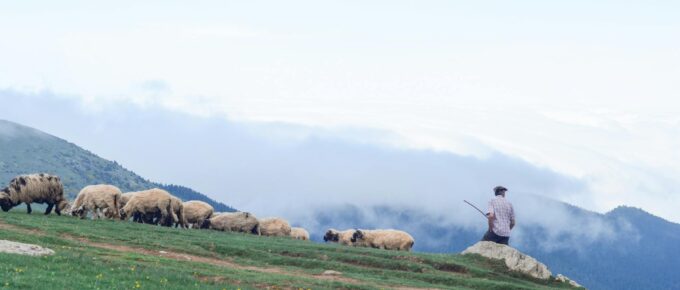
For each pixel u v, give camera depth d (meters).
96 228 51.41
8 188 60.72
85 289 28.33
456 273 47.62
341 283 38.22
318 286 36.81
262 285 36.00
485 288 43.06
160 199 68.31
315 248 51.62
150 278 32.47
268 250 49.53
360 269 45.28
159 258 40.31
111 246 44.22
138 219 67.75
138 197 67.38
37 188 62.28
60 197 64.56
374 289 37.72
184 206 76.31
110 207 64.38
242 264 44.31
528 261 49.69
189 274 36.09
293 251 49.34
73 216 62.72
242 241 53.84
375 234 75.56
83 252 38.72
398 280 42.66
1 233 41.03
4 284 26.83
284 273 42.06
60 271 31.34
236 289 33.16
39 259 33.28
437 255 52.00
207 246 47.97
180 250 45.28
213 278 36.22
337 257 48.19
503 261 49.69
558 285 48.91
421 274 45.00
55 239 41.94
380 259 47.69
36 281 28.20
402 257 49.78
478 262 50.03
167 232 54.62
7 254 33.03
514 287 43.28
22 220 50.19
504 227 51.91
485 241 51.78
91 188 64.81
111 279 31.00
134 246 45.03
